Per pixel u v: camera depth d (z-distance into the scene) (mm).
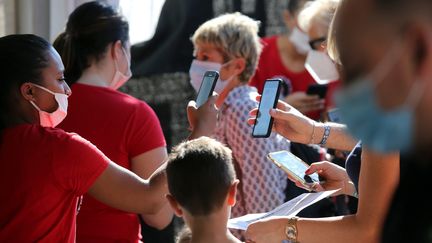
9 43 6965
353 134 3498
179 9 12430
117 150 8453
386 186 5801
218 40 10141
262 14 12906
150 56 12438
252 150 9477
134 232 8555
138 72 12414
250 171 9453
